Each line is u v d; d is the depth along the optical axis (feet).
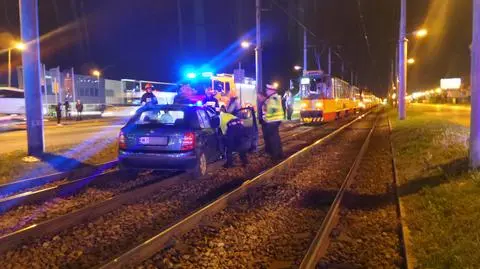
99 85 203.62
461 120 102.37
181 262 20.79
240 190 33.94
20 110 130.41
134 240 23.75
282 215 29.27
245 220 27.84
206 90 89.35
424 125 84.23
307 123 123.34
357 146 68.59
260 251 22.53
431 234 22.24
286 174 43.96
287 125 115.24
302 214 29.58
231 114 46.91
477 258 18.17
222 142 45.14
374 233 25.07
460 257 18.49
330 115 125.70
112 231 25.16
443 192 29.12
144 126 38.04
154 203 31.32
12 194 32.94
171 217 28.19
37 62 47.24
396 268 20.01
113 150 54.85
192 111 39.24
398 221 26.68
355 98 191.62
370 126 116.78
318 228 26.48
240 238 24.41
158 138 36.81
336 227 26.03
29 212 28.71
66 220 25.81
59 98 153.17
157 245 22.12
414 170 41.06
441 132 65.67
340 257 21.50
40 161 44.75
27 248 22.24
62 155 48.98
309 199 33.81
